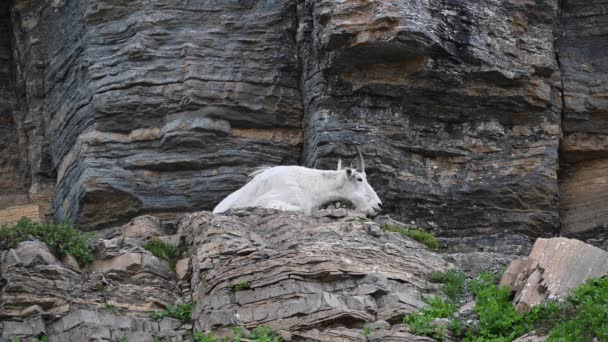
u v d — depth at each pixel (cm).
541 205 11081
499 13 11269
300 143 11362
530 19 11406
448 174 11088
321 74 11156
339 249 8825
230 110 11306
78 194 11169
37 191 11938
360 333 8294
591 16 11738
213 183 11162
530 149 11212
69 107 11688
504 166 11144
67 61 11894
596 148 11388
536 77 11312
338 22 10894
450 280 8962
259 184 9756
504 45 11219
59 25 12081
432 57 10981
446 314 8544
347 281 8612
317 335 8262
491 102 11206
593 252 8681
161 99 11306
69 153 11581
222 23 11556
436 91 11088
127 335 8456
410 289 8756
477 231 10994
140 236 9400
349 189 9688
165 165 11175
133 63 11412
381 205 10575
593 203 11294
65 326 8431
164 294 8819
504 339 8275
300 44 11525
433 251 9369
